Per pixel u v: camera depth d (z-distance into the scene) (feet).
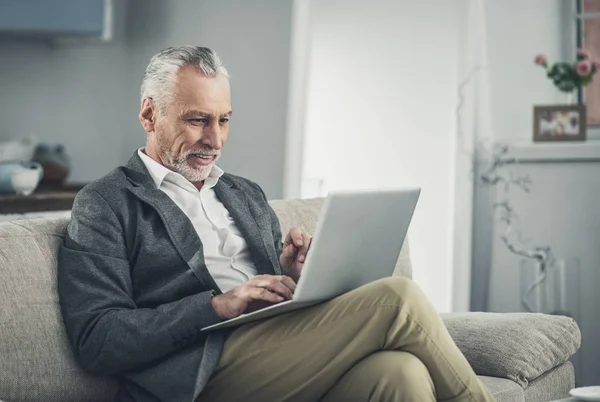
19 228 6.94
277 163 14.08
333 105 14.23
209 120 7.55
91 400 6.88
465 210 13.05
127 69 15.37
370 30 13.99
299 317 6.69
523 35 13.61
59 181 14.23
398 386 6.26
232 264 7.68
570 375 9.00
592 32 13.55
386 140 13.92
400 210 7.02
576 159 12.80
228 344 6.79
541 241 13.04
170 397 6.64
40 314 6.66
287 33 13.94
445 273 13.53
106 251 6.94
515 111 13.56
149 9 15.23
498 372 8.13
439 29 13.56
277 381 6.70
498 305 13.24
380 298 6.45
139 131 15.33
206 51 7.61
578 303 12.87
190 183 7.78
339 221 6.35
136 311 6.68
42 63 15.06
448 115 13.52
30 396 6.48
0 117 14.67
